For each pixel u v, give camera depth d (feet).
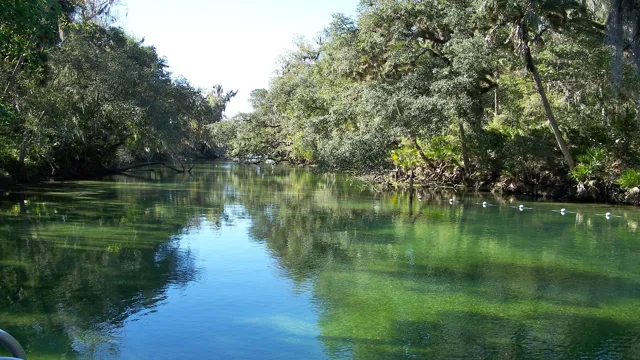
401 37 84.53
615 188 76.33
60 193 80.38
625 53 68.90
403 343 23.07
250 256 39.32
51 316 25.77
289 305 28.02
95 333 23.79
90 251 39.75
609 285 32.53
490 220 58.95
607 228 53.83
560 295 30.27
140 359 21.17
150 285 31.22
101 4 98.48
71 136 94.63
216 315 26.30
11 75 75.56
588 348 22.70
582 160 79.87
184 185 101.86
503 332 24.54
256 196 83.10
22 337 23.13
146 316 26.00
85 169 116.47
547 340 23.53
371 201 77.51
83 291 29.78
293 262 37.65
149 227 50.93
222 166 186.91
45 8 45.39
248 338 23.47
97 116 104.47
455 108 75.77
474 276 34.40
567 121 85.35
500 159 94.63
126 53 107.65
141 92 106.11
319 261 38.11
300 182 115.03
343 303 28.50
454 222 57.31
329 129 99.09
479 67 77.51
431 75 81.87
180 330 24.26
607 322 25.94
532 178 88.17
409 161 105.60
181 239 45.27
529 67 75.31
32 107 79.66
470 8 78.48
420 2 82.84
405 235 49.16
